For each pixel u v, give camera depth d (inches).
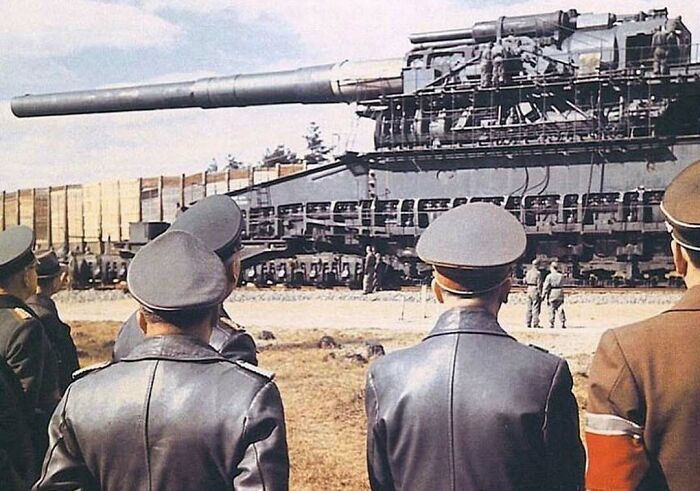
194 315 119.8
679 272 113.7
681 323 107.1
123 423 114.4
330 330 392.2
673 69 511.5
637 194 540.4
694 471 103.0
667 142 534.0
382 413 126.6
